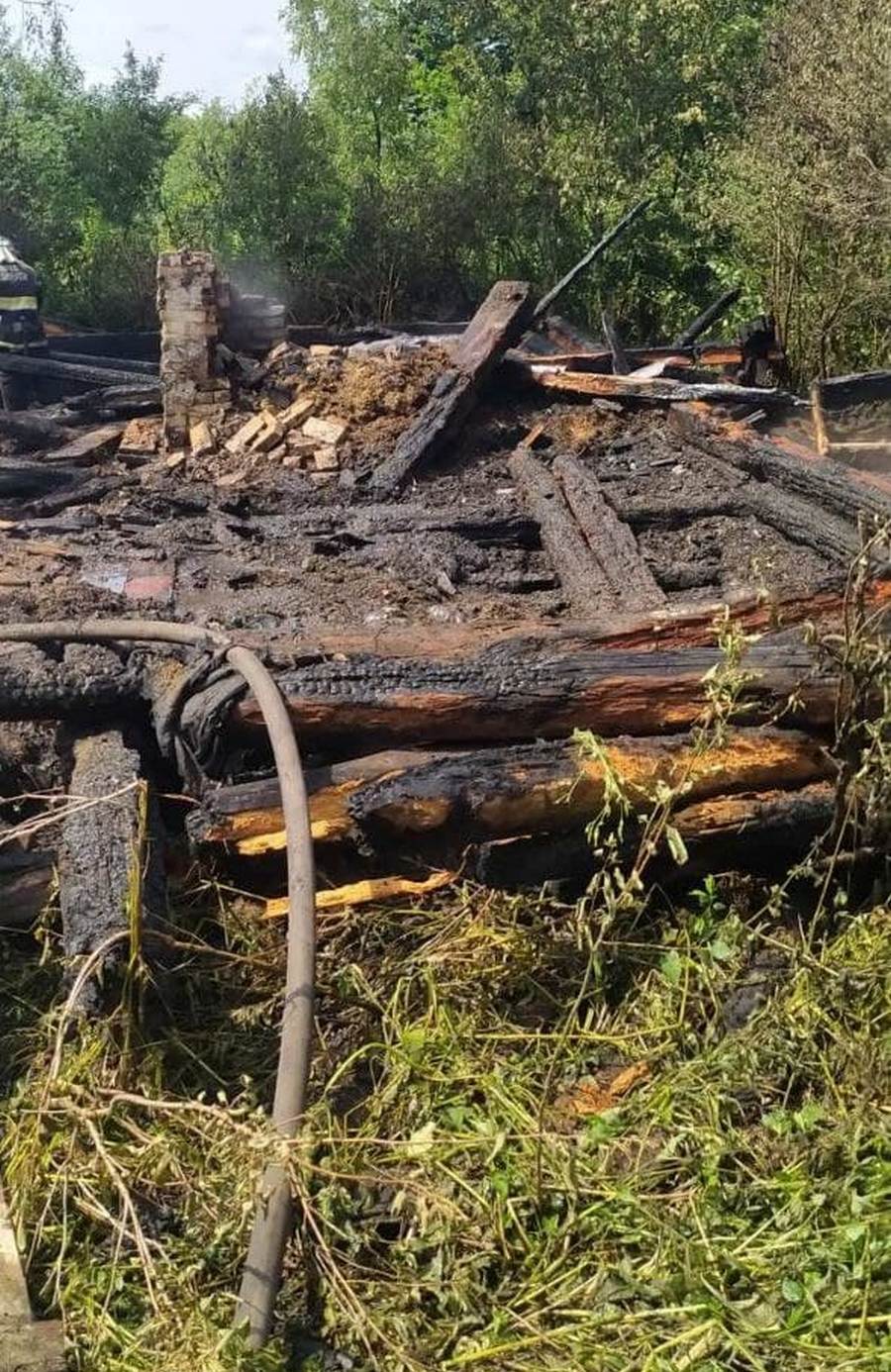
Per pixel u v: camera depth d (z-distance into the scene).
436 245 17.17
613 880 3.94
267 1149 2.80
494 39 17.77
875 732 3.83
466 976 3.64
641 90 16.33
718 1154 3.08
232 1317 2.69
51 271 17.16
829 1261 2.80
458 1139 3.14
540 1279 2.84
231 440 8.36
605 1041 3.49
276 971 3.69
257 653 4.29
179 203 19.05
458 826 3.81
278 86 17.70
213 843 3.82
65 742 4.28
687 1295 2.75
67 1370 2.56
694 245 16.45
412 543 6.50
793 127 12.60
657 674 4.09
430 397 8.52
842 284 12.48
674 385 9.08
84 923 3.41
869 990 3.57
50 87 18.69
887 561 4.95
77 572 6.05
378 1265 2.91
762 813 3.94
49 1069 3.20
